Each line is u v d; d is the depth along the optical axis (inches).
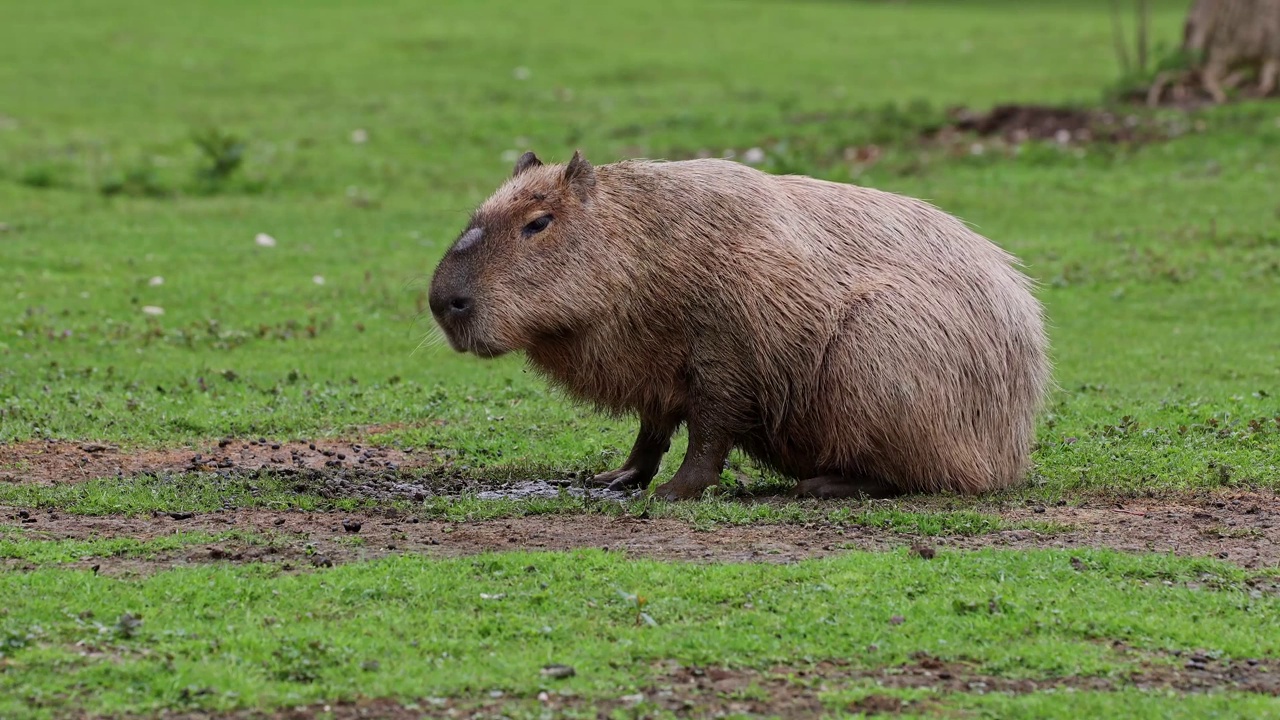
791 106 3270.2
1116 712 667.4
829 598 800.3
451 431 1298.0
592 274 1028.5
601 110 3260.3
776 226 1038.4
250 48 4020.7
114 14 4458.7
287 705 673.0
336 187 2677.2
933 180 2618.1
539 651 731.4
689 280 1027.9
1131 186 2532.0
